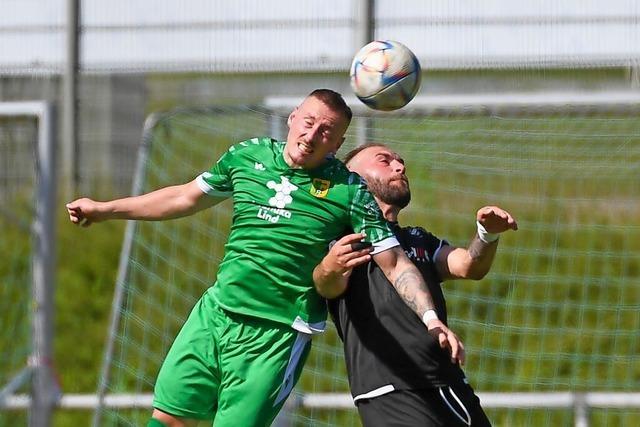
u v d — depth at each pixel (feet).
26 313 97.55
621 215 103.09
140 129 143.74
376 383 57.93
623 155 94.12
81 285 124.57
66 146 139.74
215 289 60.34
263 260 57.98
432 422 57.41
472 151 94.99
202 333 59.67
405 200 60.23
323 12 143.02
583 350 103.81
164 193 60.13
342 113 56.44
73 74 143.84
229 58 146.41
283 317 58.49
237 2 146.20
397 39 137.69
